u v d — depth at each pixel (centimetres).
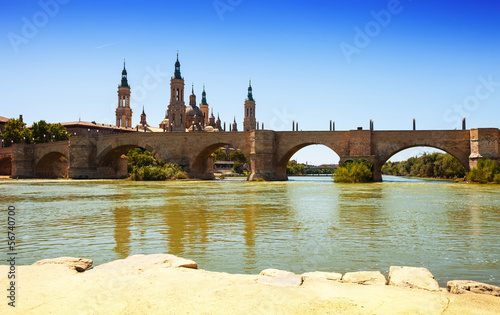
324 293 812
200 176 10194
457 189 5338
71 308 733
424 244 1609
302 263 1313
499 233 1864
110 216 2538
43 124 13850
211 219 2373
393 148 8200
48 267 1018
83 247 1583
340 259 1366
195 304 749
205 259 1371
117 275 942
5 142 13588
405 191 4922
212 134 9625
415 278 914
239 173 16675
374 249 1526
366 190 5203
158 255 1156
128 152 12562
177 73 18800
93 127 15525
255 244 1623
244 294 803
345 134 8562
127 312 713
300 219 2358
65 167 13475
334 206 3095
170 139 9956
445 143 7894
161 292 816
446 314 699
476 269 1232
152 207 3083
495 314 701
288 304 747
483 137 7419
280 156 9100
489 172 7019
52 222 2281
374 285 880
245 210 2847
